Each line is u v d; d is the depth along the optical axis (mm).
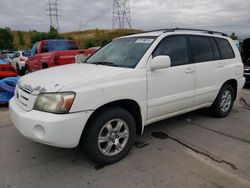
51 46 10023
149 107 3559
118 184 2824
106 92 3000
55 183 2854
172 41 3959
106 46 4539
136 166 3199
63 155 3512
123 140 3346
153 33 4023
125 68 3379
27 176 2994
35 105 2861
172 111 4000
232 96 5277
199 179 2900
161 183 2834
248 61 8617
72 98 2756
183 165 3217
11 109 3277
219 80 4754
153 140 4012
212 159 3377
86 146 3035
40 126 2729
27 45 79375
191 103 4262
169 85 3771
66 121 2717
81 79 2926
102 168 3160
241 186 2762
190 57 4176
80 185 2812
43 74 3379
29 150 3670
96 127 3002
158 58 3393
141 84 3379
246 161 3318
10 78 6398
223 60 4848
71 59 8430
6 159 3402
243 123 4848
